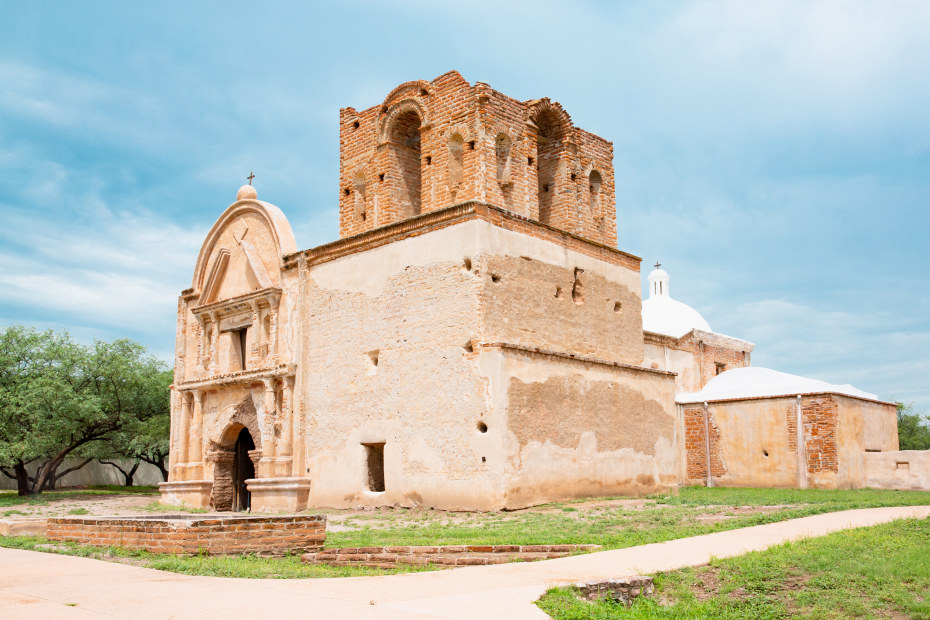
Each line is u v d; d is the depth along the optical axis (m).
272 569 9.98
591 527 13.63
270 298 22.97
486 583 8.27
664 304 36.78
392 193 21.55
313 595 7.58
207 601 7.27
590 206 22.84
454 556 11.14
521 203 20.42
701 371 33.16
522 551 11.28
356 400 20.28
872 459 25.48
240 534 11.43
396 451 19.05
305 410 21.67
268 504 21.28
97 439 34.25
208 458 24.05
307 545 12.10
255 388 23.03
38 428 29.12
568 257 20.69
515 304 18.80
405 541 12.56
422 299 19.12
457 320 18.27
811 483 24.25
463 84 19.95
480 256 18.16
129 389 32.97
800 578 9.02
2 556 10.98
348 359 20.70
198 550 10.96
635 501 18.30
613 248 22.20
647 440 21.45
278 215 23.89
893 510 14.72
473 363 17.78
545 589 7.85
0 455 27.88
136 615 6.68
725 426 26.33
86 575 9.01
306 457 21.38
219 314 24.98
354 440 20.16
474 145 19.52
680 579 9.02
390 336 19.73
